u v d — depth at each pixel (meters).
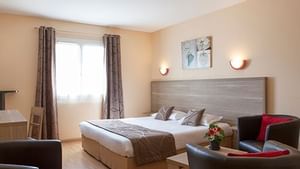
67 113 5.16
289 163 1.42
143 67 6.05
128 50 5.84
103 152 3.69
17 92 4.66
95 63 5.45
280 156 1.45
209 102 4.57
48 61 4.82
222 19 4.38
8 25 4.60
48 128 4.81
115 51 5.54
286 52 3.50
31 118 3.62
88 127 4.16
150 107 6.13
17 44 4.68
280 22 3.56
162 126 4.05
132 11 4.48
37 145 2.12
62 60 5.09
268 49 3.71
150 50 6.14
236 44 4.16
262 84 3.71
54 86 4.88
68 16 4.78
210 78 4.62
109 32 5.61
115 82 5.53
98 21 5.14
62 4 4.08
